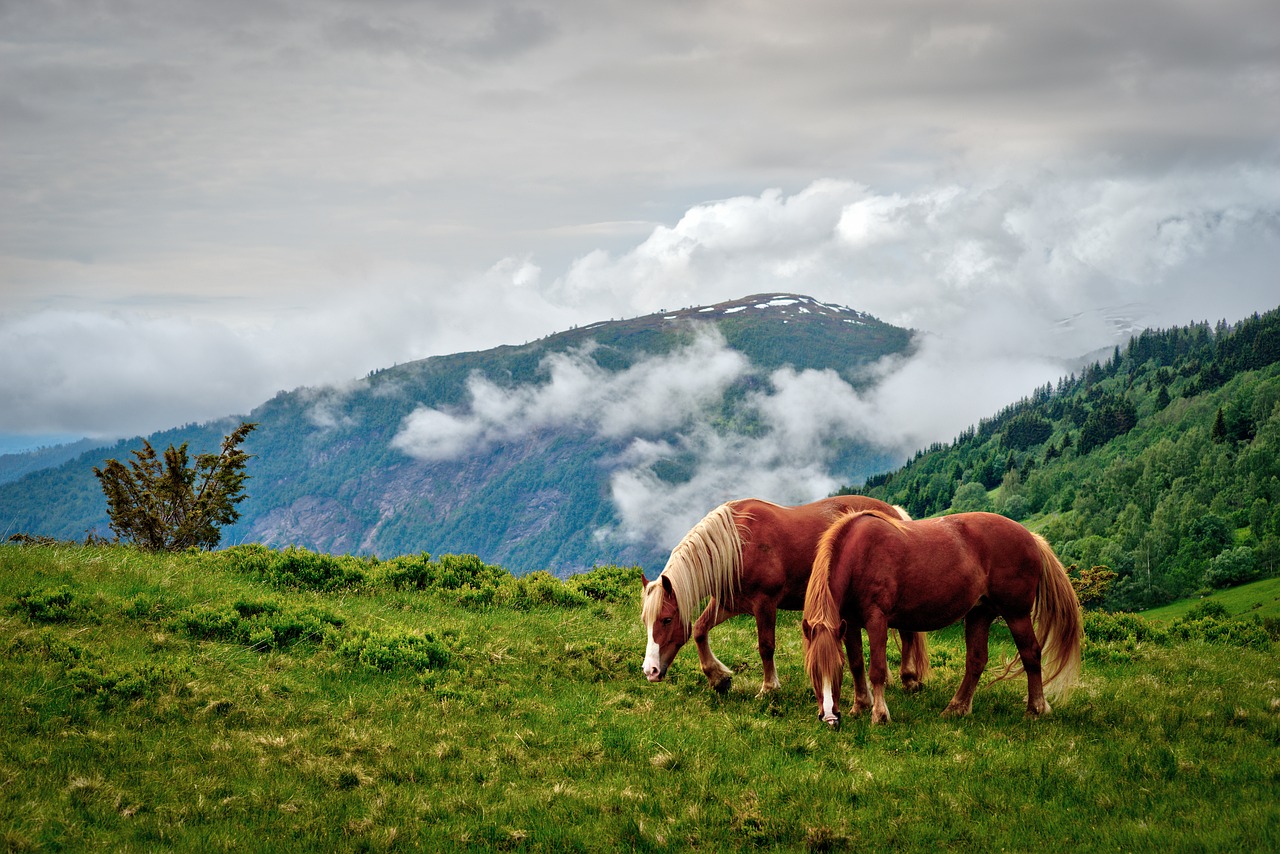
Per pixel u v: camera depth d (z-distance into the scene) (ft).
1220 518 542.16
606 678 44.01
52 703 33.94
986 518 39.27
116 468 108.68
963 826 27.63
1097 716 38.01
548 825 28.09
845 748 34.17
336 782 30.68
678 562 40.50
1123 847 25.50
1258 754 32.83
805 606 37.40
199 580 51.96
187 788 29.48
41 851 25.11
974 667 39.42
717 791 30.32
